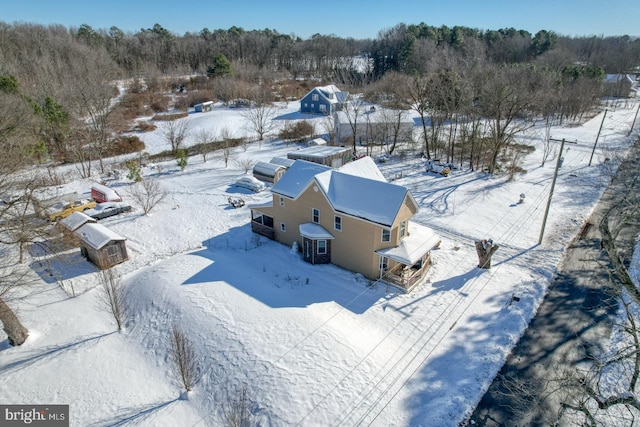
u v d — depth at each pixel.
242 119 73.81
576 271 27.08
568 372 16.33
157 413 17.02
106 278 22.48
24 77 70.00
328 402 17.06
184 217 35.97
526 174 45.66
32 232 24.41
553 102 67.88
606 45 160.12
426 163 49.34
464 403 17.47
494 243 30.78
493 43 126.31
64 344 20.80
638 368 12.69
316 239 27.17
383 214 24.95
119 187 43.25
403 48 105.81
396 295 24.73
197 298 22.61
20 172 33.69
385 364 19.36
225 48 136.62
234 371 18.27
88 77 67.56
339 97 80.12
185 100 85.38
